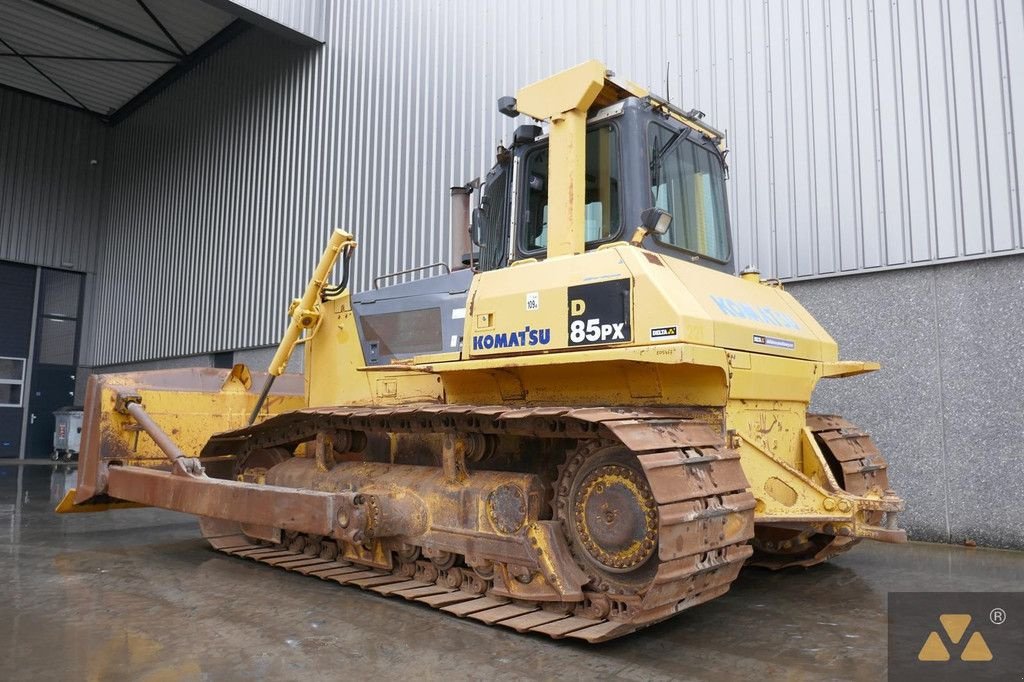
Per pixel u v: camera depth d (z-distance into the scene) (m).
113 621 4.39
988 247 6.68
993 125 6.73
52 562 6.10
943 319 6.94
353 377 6.17
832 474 5.26
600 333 4.26
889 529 4.27
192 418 7.05
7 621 4.38
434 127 11.20
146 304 17.94
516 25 10.27
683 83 8.60
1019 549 6.43
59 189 20.00
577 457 4.36
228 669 3.59
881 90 7.34
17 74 18.20
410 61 11.76
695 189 5.38
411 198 11.42
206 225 16.08
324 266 6.39
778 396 4.87
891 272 7.24
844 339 7.48
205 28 15.79
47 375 19.81
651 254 4.39
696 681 3.48
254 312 14.30
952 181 6.90
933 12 7.10
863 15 7.49
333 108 13.12
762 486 4.51
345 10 13.14
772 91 8.00
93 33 16.11
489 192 5.58
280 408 7.61
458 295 5.30
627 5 9.12
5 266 19.30
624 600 3.97
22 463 17.47
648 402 4.56
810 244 7.66
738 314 4.57
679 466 3.76
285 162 14.05
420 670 3.59
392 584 5.07
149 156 18.72
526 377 4.88
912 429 7.04
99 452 6.59
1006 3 6.72
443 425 4.95
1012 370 6.55
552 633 3.94
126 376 6.87
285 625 4.32
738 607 4.83
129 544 6.96
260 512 5.22
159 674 3.51
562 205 4.74
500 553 4.50
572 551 4.31
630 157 4.71
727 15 8.35
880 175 7.30
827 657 3.83
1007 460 6.52
